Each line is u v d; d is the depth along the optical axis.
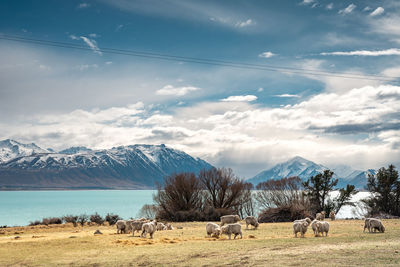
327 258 20.41
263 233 36.75
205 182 80.06
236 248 25.41
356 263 18.84
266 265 19.36
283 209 63.38
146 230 33.88
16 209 155.88
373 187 78.19
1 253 26.88
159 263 21.23
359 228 39.81
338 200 78.62
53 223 74.56
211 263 20.64
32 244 31.08
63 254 25.84
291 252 22.86
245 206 88.12
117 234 38.62
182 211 74.56
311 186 78.81
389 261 19.05
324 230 32.12
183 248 26.30
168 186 78.75
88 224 72.62
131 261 22.12
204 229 43.91
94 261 22.58
